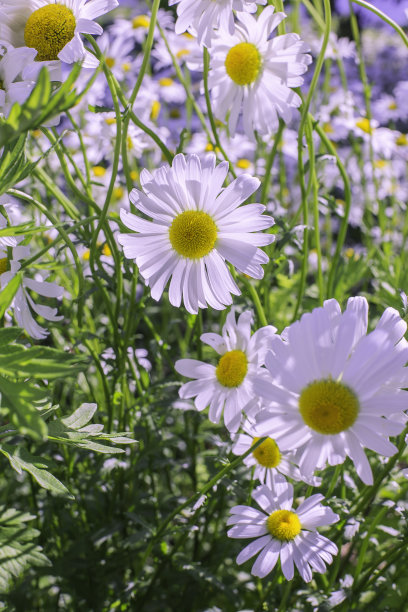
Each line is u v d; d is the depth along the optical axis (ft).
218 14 1.48
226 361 1.48
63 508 1.85
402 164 3.06
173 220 1.42
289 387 1.26
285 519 1.43
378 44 4.17
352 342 1.26
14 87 1.34
